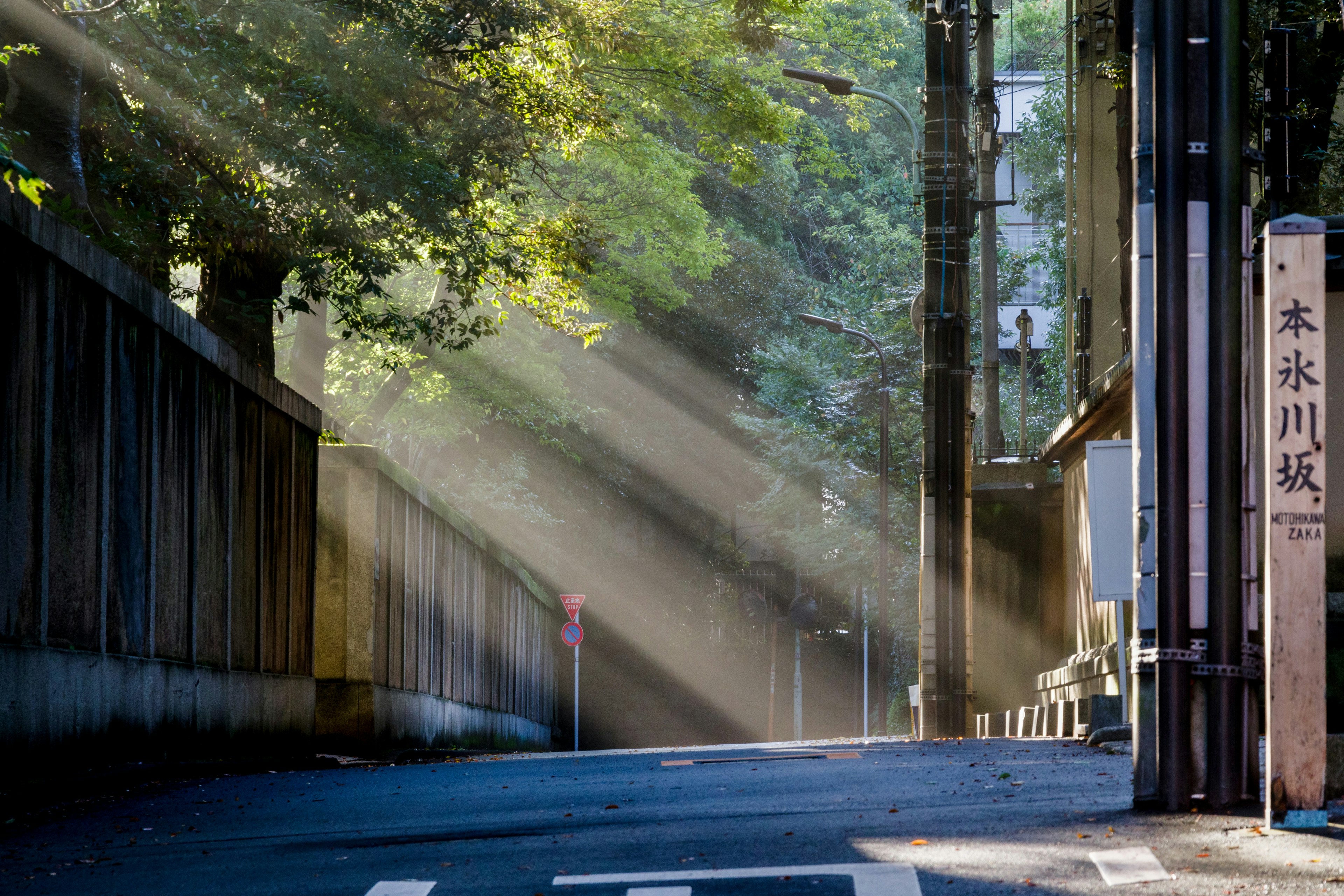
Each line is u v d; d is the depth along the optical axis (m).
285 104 23.22
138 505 17.69
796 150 79.38
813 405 64.75
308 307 25.30
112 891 8.25
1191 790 8.90
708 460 77.25
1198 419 8.86
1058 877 7.08
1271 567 7.81
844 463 62.66
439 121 30.11
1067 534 33.88
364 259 25.03
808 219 91.38
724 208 79.88
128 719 17.08
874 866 7.64
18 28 19.53
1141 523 9.02
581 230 33.66
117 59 21.25
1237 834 7.85
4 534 13.88
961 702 30.03
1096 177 31.72
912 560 61.31
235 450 21.70
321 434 28.03
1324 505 7.78
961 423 30.30
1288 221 7.70
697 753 22.98
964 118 30.36
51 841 11.18
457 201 26.42
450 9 26.67
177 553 19.08
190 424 19.69
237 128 22.36
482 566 42.53
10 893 8.34
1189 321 8.85
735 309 77.81
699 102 40.16
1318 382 7.71
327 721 26.95
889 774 14.47
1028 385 67.62
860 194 91.19
